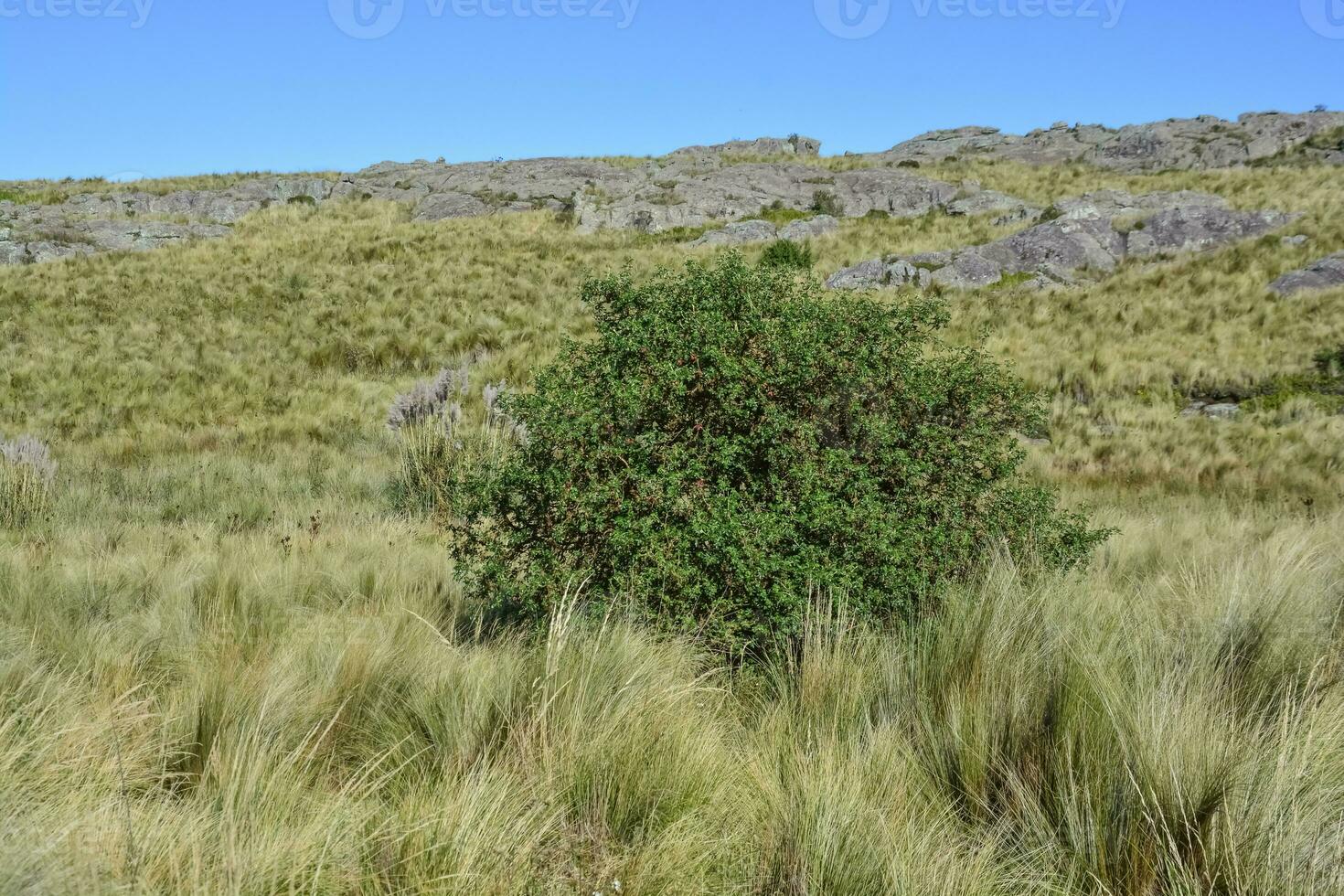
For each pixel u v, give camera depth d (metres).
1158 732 2.72
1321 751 2.75
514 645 4.45
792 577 4.29
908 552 4.38
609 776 2.87
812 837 2.57
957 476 4.87
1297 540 6.11
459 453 10.85
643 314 4.86
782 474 4.54
